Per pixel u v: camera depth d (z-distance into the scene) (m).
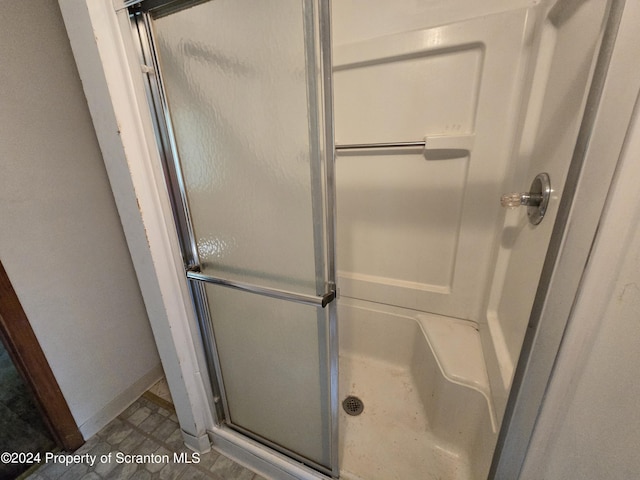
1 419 1.30
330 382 0.82
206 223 0.84
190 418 1.12
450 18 0.97
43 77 1.00
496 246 1.12
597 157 0.40
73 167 1.11
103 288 1.26
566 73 0.68
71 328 1.17
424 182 1.19
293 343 0.86
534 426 0.57
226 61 0.63
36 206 1.02
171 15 0.64
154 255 0.83
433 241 1.27
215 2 0.59
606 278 0.41
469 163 1.09
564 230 0.47
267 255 0.78
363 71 1.13
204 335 1.01
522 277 0.86
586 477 0.47
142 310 1.44
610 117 0.38
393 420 1.25
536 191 0.78
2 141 0.92
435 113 1.08
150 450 1.21
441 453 1.11
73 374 1.19
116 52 0.65
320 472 1.00
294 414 0.98
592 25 0.55
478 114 1.02
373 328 1.51
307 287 0.74
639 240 0.36
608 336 0.42
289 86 0.58
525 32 0.89
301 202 0.66
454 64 1.00
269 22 0.56
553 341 0.51
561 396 0.52
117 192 0.79
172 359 1.00
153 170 0.77
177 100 0.72
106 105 0.68
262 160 0.68
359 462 1.08
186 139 0.76
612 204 0.39
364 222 1.36
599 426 0.44
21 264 0.99
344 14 1.10
